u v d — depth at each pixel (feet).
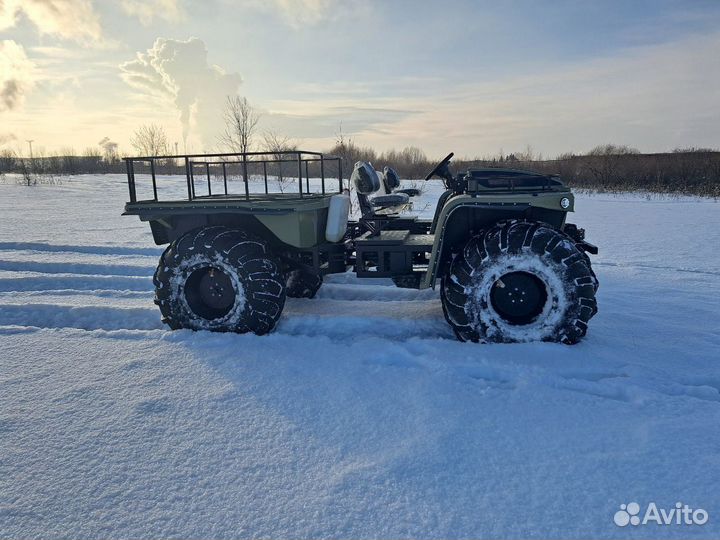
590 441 7.22
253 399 8.64
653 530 5.49
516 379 9.27
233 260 11.90
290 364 10.07
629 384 8.99
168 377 9.57
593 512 5.80
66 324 13.71
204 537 5.48
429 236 14.66
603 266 20.33
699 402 8.31
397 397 8.64
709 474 6.41
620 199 54.54
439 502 5.99
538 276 10.88
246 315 11.94
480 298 11.07
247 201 12.44
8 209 43.62
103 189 65.10
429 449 7.04
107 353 10.82
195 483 6.40
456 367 9.80
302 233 12.62
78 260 22.13
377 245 12.81
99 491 6.27
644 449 6.97
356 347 10.80
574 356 10.35
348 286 17.43
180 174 94.38
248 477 6.50
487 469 6.60
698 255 22.45
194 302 12.51
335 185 45.93
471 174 12.85
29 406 8.47
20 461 6.90
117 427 7.77
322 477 6.48
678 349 10.90
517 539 5.40
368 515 5.79
